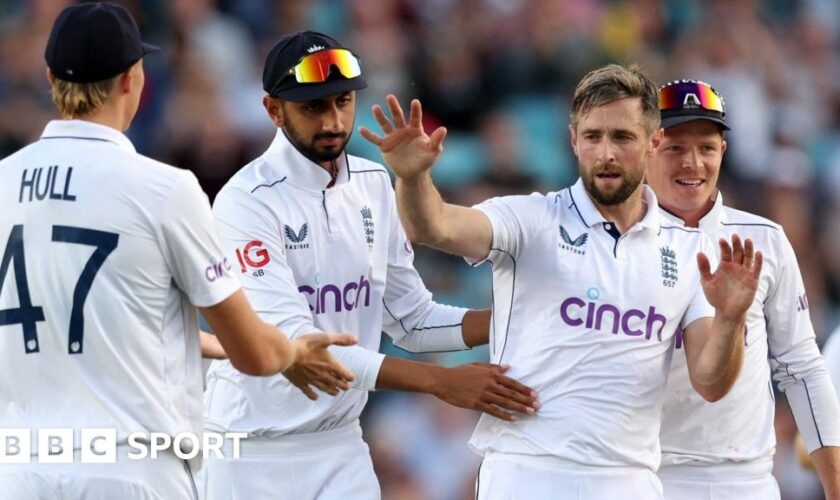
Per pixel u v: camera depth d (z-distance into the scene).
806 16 60.56
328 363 18.88
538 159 47.72
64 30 17.80
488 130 47.28
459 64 49.25
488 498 20.06
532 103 49.41
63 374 17.48
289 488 22.22
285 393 22.11
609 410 19.69
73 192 17.58
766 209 50.06
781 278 22.23
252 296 21.55
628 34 54.47
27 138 45.97
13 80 46.97
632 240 20.11
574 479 19.62
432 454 38.84
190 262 17.75
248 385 22.25
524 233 19.92
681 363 21.41
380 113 18.12
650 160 22.23
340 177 22.34
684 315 20.38
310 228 21.98
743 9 57.19
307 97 21.22
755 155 52.97
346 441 22.67
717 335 19.08
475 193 45.75
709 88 22.02
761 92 55.00
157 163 18.00
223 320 17.91
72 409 17.47
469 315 23.00
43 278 17.48
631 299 19.83
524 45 50.56
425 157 18.06
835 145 55.72
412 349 23.44
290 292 21.52
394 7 51.16
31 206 17.64
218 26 49.69
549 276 19.83
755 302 21.89
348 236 22.28
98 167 17.67
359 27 50.31
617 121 19.56
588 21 53.81
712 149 22.02
